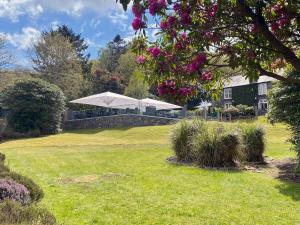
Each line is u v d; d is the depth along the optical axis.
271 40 2.94
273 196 8.84
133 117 33.69
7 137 29.20
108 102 33.28
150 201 8.45
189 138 13.98
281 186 9.80
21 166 13.66
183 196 8.90
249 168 12.54
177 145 14.23
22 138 28.98
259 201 8.42
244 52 3.06
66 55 44.03
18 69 40.75
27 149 19.88
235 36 3.09
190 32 3.00
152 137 25.23
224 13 2.98
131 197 8.80
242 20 2.98
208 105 41.31
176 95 3.43
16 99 30.20
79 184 10.32
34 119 30.73
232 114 37.50
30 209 4.55
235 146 12.89
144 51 3.26
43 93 30.81
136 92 46.88
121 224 6.90
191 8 2.99
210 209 7.84
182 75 3.11
